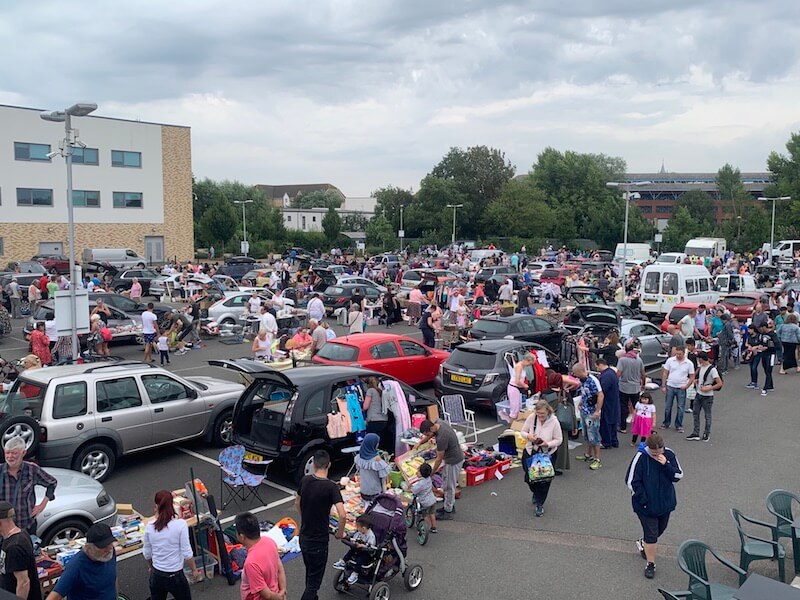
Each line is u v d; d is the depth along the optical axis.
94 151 53.03
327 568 8.34
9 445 7.16
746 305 27.42
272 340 20.97
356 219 112.00
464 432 13.91
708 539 9.04
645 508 7.93
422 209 87.12
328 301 30.72
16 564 5.97
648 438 8.00
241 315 26.25
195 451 12.81
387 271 43.97
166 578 6.55
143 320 21.03
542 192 85.88
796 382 19.20
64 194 51.44
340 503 7.02
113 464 11.27
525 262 51.03
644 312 29.38
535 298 37.28
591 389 12.15
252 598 5.93
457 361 15.34
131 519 8.80
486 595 7.61
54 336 20.70
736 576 7.98
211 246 71.19
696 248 54.97
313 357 16.27
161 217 57.34
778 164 87.69
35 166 49.84
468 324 25.56
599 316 21.67
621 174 117.94
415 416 12.09
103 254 47.38
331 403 10.95
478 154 90.00
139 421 11.55
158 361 21.39
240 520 6.07
